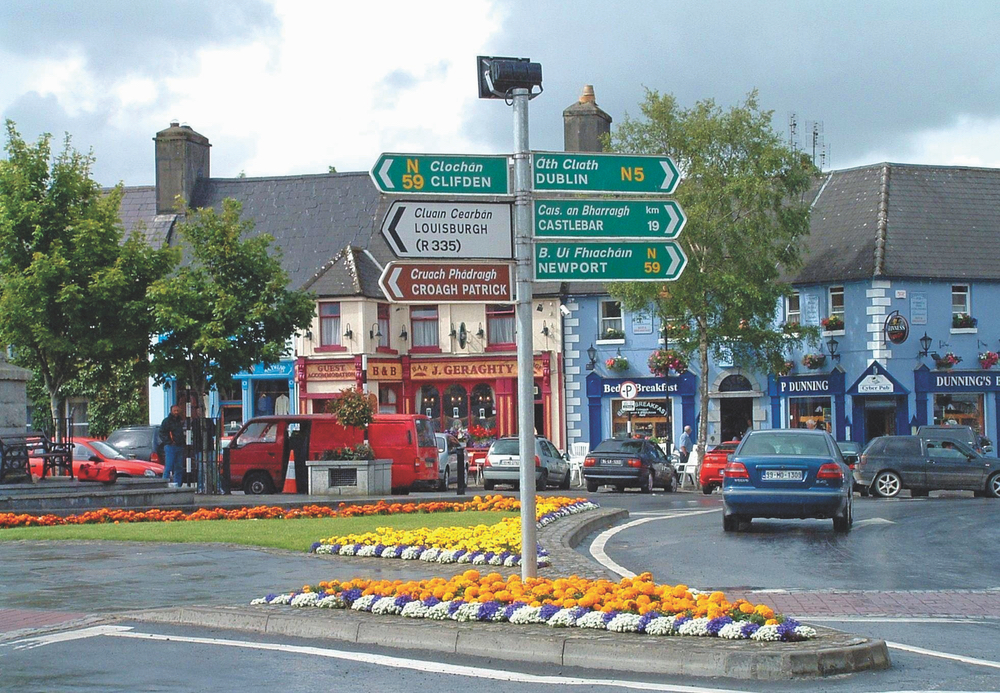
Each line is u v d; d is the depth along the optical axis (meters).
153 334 30.92
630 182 10.70
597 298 47.72
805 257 46.44
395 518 20.69
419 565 14.22
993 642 9.66
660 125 41.16
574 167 10.59
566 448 47.69
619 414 47.59
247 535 17.36
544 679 8.14
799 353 45.88
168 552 15.74
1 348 30.80
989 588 12.96
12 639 9.76
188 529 18.50
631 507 26.30
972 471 30.78
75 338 29.75
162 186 51.38
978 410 45.19
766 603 11.81
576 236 10.54
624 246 10.62
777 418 46.03
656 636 8.87
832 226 46.97
